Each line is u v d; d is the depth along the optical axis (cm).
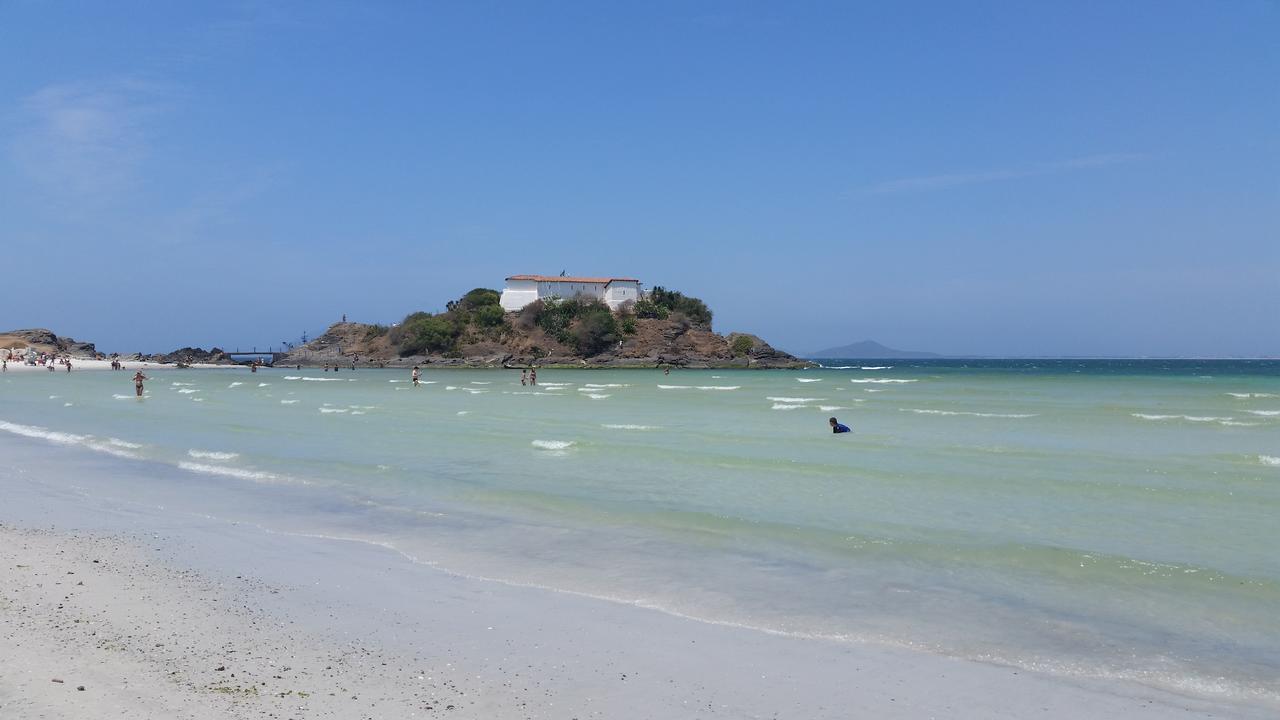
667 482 1905
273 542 1320
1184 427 3253
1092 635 895
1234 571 1133
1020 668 803
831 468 2069
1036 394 5881
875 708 708
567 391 6662
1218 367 18338
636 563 1195
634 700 714
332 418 3747
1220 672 792
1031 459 2289
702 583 1092
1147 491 1748
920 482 1888
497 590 1057
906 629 915
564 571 1152
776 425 3372
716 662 813
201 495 1762
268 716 646
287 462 2239
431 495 1748
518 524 1462
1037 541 1314
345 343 18788
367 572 1138
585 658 818
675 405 4703
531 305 16438
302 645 834
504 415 3931
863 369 16750
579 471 2073
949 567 1168
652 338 15888
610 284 16850
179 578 1083
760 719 681
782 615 962
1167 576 1107
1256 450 2483
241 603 977
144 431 3134
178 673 736
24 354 15438
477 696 713
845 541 1316
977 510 1573
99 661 755
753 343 16762
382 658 803
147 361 18400
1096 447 2572
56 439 2877
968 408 4350
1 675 705
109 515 1537
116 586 1027
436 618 938
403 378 10412
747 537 1352
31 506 1630
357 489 1825
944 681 770
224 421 3572
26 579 1041
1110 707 715
